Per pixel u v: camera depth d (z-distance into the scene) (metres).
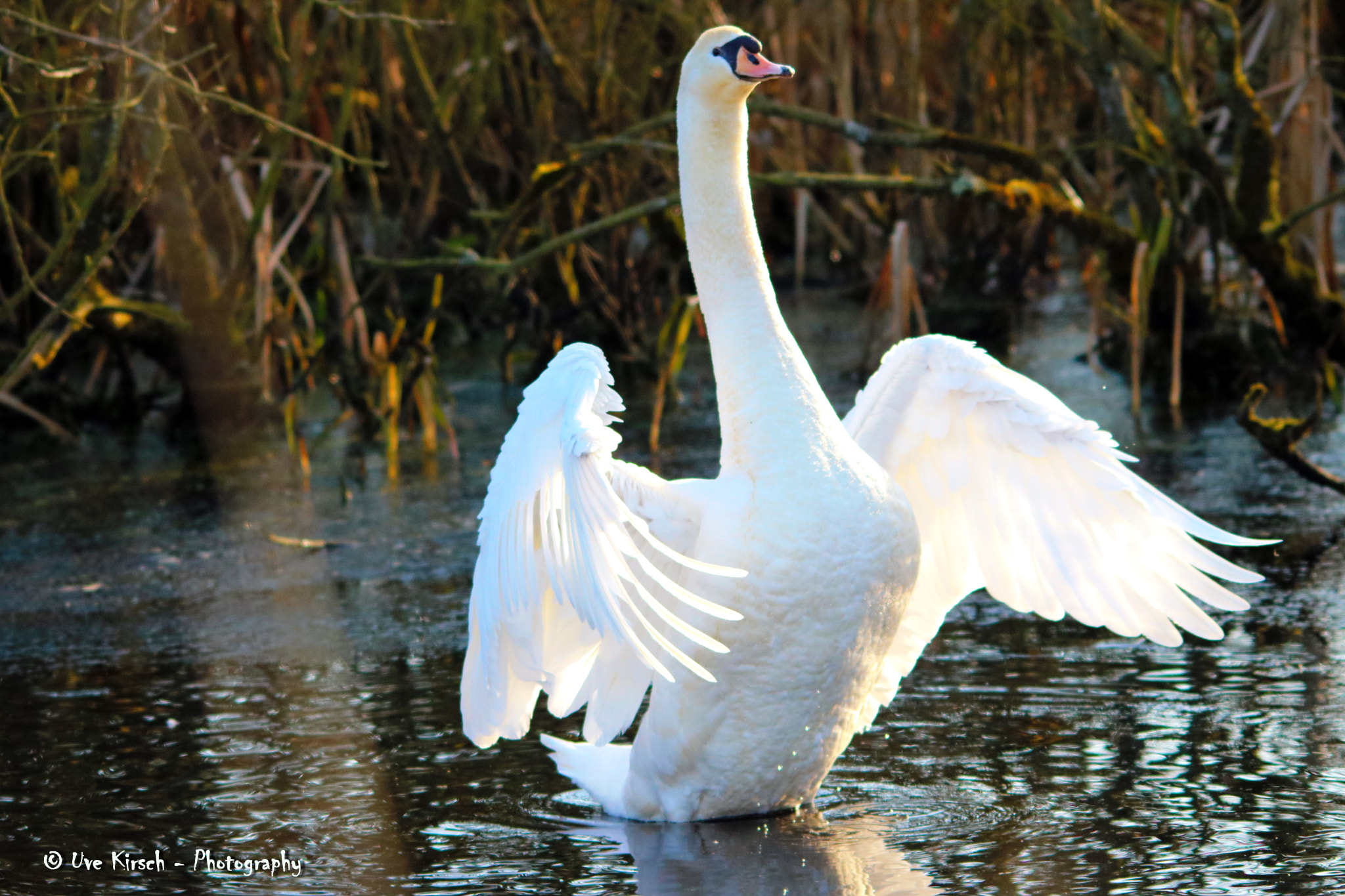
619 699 6.73
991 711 7.70
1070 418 6.86
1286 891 5.38
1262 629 8.86
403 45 17.45
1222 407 15.73
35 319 17.44
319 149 17.73
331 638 9.63
